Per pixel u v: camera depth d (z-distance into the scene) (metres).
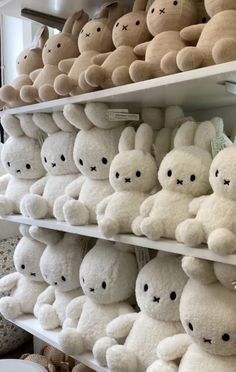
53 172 0.99
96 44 0.90
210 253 0.58
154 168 0.78
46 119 0.96
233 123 0.85
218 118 0.77
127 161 0.77
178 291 0.73
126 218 0.75
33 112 0.97
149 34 0.84
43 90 0.87
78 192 0.92
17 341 1.28
